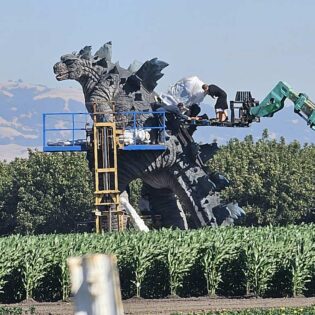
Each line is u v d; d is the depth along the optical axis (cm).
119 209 17075
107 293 3556
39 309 11750
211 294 13112
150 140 17412
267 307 11356
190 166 17862
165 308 11662
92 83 17400
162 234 13575
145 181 17800
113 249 13138
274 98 17875
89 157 17575
